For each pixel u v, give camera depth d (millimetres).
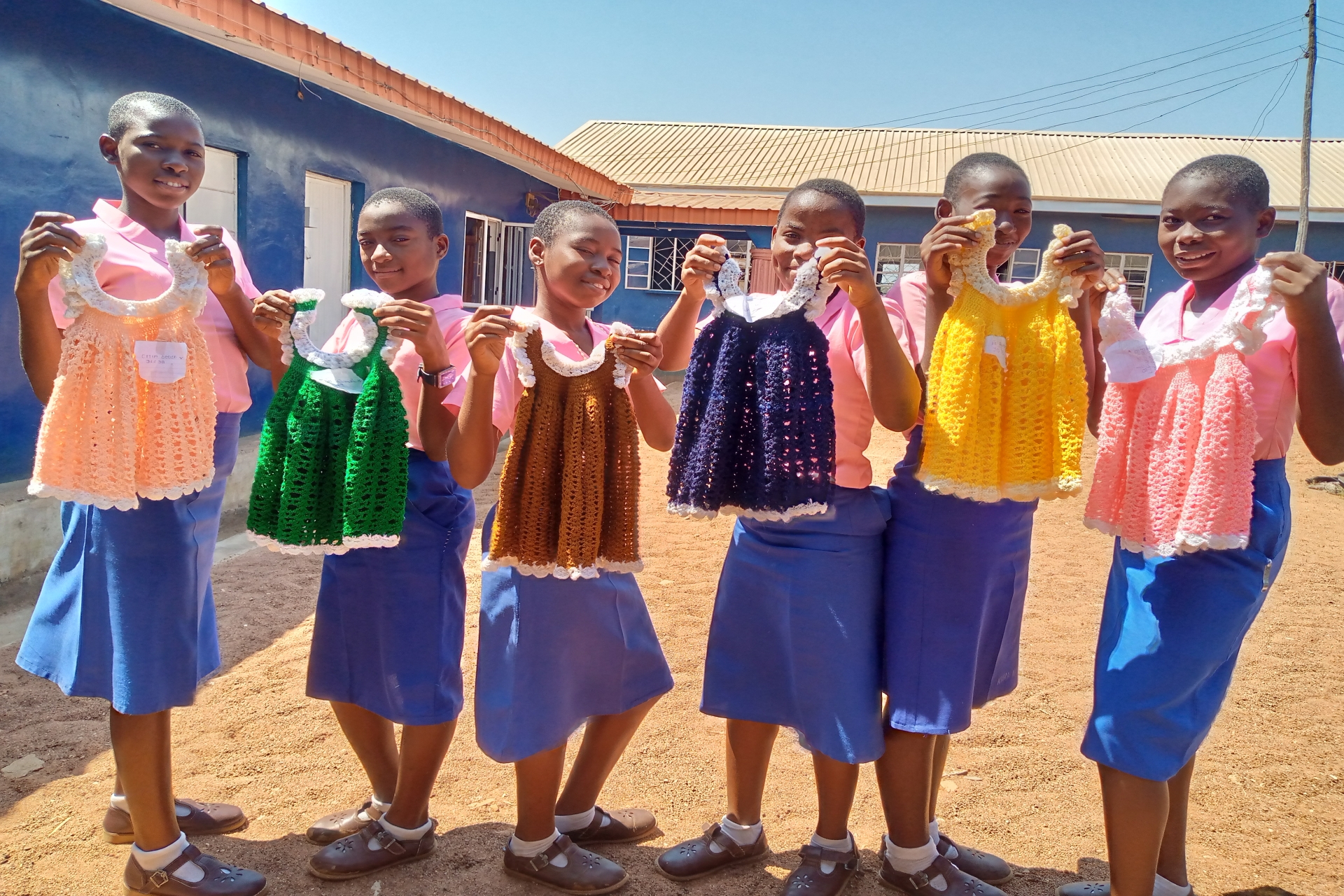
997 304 2463
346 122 9125
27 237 2309
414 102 9250
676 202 19453
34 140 5602
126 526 2547
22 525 5426
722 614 2877
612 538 2699
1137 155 23969
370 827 2889
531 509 2621
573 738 3910
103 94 6066
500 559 2643
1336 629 5402
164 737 2664
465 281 13430
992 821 3303
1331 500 9344
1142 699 2436
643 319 20078
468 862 2934
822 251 2398
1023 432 2467
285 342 2682
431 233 3010
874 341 2467
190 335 2596
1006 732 3988
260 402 7953
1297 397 2377
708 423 2543
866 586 2705
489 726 2711
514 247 14680
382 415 2617
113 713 2609
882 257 20906
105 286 2658
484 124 10961
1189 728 2441
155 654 2572
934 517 2631
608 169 25047
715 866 2918
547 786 2775
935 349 2484
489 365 2500
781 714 2793
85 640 2588
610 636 2803
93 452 2404
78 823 3113
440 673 2859
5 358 5516
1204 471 2299
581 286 2691
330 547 2699
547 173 13828
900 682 2672
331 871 2793
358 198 9562
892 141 26625
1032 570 6598
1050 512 8438
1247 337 2260
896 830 2771
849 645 2664
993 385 2455
